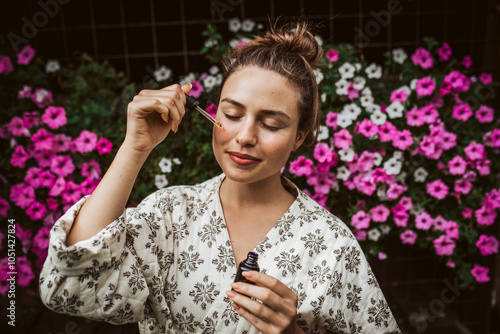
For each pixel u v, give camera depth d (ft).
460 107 7.34
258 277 2.63
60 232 2.67
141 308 2.99
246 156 2.92
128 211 3.25
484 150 7.29
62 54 8.46
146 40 8.59
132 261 2.96
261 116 2.91
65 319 8.13
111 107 7.37
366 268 3.45
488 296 8.41
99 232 2.73
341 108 7.38
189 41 8.65
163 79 7.63
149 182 7.32
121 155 2.84
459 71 7.82
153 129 2.92
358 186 7.22
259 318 2.67
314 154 6.93
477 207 7.61
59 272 2.70
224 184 3.47
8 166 7.23
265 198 3.35
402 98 7.16
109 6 8.37
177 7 8.48
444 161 7.47
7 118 7.27
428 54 7.41
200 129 7.11
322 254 3.29
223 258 3.18
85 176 7.23
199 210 3.35
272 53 3.01
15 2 7.93
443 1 8.43
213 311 3.11
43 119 6.84
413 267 9.66
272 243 3.25
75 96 7.36
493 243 7.60
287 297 2.69
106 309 2.84
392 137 7.09
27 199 6.97
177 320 3.17
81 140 6.88
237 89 2.92
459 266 7.88
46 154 7.00
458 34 8.59
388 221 7.62
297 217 3.36
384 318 3.44
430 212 7.69
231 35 8.46
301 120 3.15
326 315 3.22
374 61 8.76
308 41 3.26
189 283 3.16
